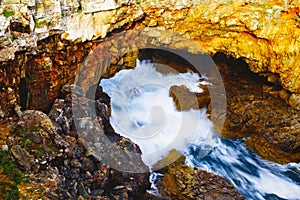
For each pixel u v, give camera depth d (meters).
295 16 9.52
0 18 6.95
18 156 6.21
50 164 6.52
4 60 6.82
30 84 7.88
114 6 8.73
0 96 6.96
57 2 7.88
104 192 7.08
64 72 8.57
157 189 8.01
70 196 6.29
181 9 9.55
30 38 7.45
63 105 7.74
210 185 8.11
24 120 6.77
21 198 5.81
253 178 8.90
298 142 9.38
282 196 8.51
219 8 9.70
